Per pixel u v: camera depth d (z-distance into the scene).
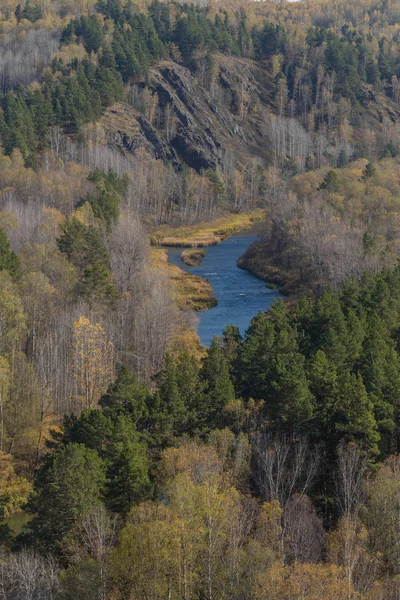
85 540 62.72
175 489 59.66
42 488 68.19
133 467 69.88
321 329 109.50
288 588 49.38
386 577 56.78
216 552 54.31
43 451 99.44
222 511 57.03
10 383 101.94
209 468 68.25
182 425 82.25
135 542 53.50
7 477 94.62
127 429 76.06
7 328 110.75
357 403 78.44
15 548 66.44
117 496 69.94
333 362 92.75
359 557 56.56
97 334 112.69
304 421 80.75
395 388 84.38
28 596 52.56
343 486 70.44
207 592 52.19
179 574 51.91
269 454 72.94
